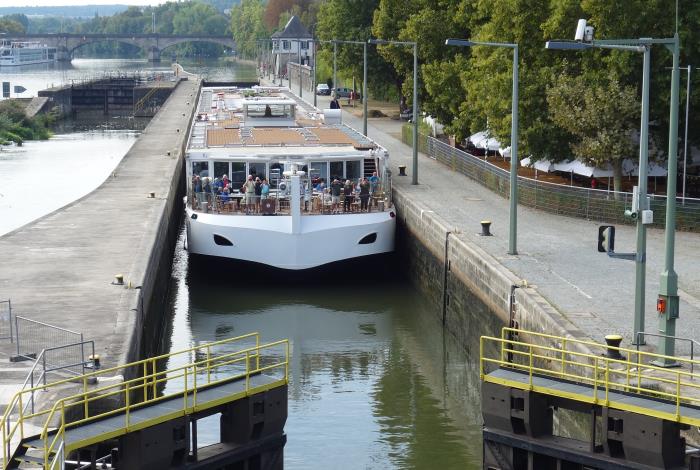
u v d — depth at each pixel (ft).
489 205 168.86
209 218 153.07
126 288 117.60
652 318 104.53
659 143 165.27
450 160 212.84
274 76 575.79
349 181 158.40
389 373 118.32
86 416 73.05
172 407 77.10
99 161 315.78
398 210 179.22
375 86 390.01
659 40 88.63
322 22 414.62
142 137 283.38
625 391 79.41
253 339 130.41
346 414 104.53
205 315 141.79
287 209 154.61
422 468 90.99
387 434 99.09
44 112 443.73
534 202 166.61
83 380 79.36
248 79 636.07
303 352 125.80
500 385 81.92
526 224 152.76
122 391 76.69
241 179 162.40
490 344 122.62
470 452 94.84
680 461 75.51
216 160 161.48
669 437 74.38
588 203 157.79
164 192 186.29
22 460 67.97
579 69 164.45
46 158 323.16
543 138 166.20
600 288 115.85
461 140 227.40
